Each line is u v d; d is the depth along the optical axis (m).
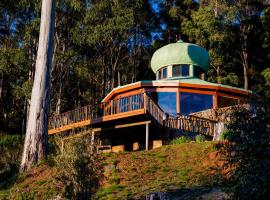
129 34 40.50
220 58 42.94
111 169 16.83
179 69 31.42
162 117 23.09
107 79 41.72
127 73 45.25
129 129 23.58
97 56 41.75
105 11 38.00
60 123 25.47
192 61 31.30
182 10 47.94
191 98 28.08
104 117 22.50
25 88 34.16
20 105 42.16
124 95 29.27
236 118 8.25
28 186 17.25
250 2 44.00
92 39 36.56
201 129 22.66
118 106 22.55
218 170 13.17
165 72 32.03
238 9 43.53
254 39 45.22
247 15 43.97
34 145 19.83
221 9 42.34
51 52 21.17
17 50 36.38
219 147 8.61
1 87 41.09
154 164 17.52
